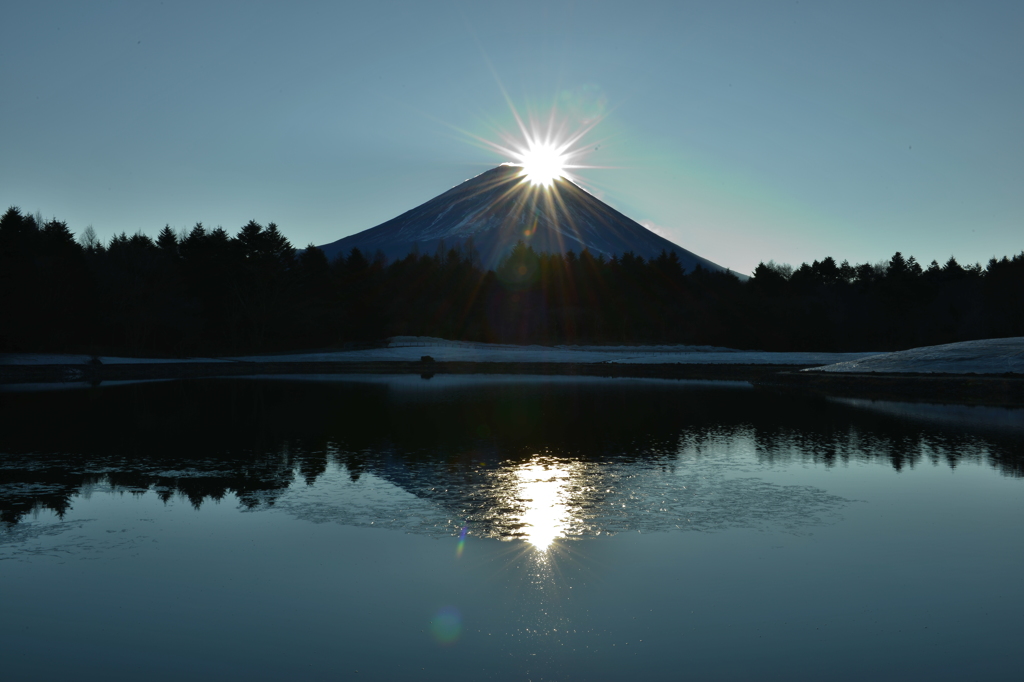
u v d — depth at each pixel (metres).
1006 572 8.72
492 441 19.44
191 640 7.07
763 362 61.12
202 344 76.88
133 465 15.82
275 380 47.25
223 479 14.34
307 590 8.30
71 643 7.00
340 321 88.31
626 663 6.54
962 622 7.30
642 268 120.12
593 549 9.74
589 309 108.56
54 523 11.10
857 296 114.44
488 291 113.06
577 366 58.84
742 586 8.35
